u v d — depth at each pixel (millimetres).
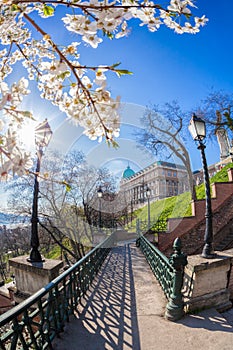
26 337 2908
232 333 2625
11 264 3953
